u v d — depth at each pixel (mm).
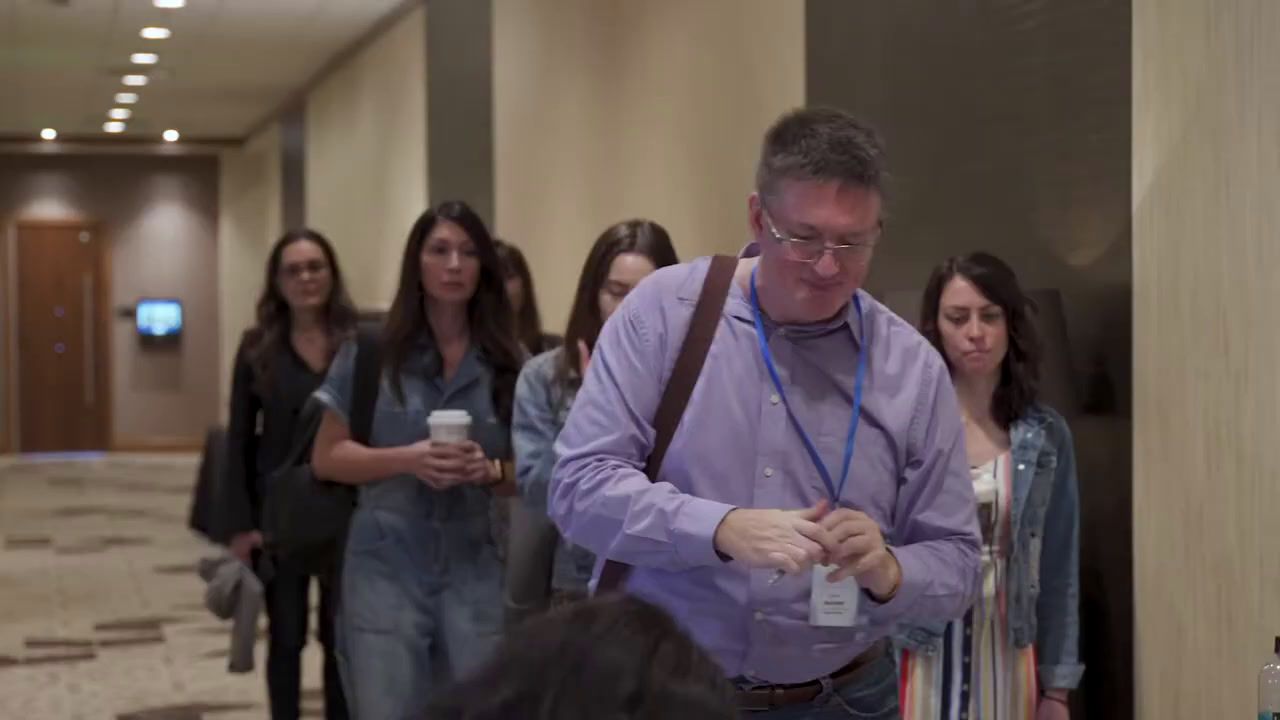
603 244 3773
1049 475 3572
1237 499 3344
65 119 17906
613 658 894
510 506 3949
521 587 3887
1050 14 4113
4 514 13820
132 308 20125
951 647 3426
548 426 3809
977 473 3516
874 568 2143
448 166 10672
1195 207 3496
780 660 2285
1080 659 3961
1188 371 3531
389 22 12164
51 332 19938
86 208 20000
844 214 2145
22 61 14000
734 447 2281
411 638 3857
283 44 13445
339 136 14328
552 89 8633
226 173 20172
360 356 4047
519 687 888
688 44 6754
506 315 4102
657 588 2301
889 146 5004
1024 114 4246
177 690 6863
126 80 15195
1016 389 3604
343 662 3947
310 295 5242
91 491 15938
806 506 2279
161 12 11984
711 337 2301
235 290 20141
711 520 2141
